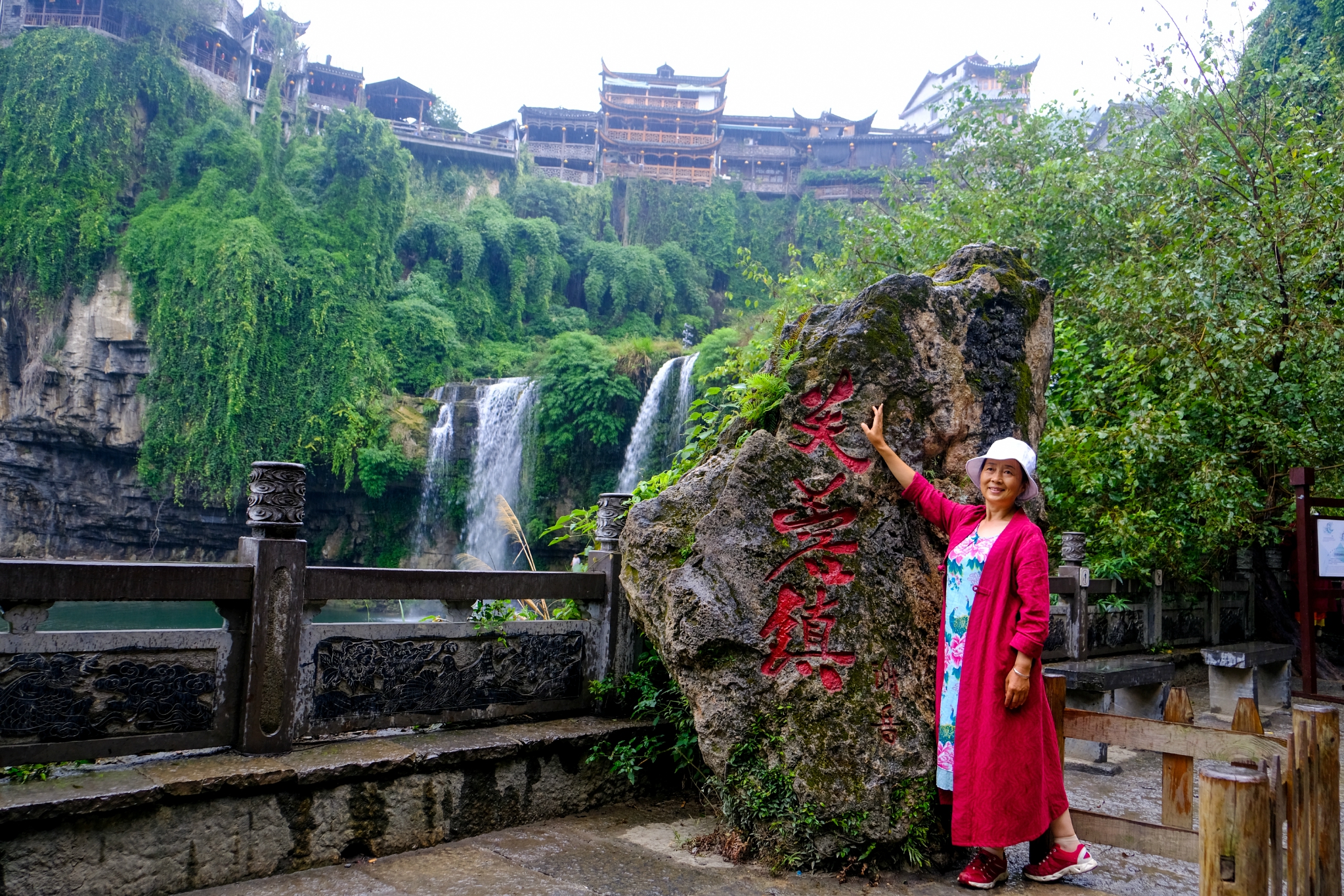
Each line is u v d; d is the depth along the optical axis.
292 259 30.98
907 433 3.00
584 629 3.62
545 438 26.19
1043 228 9.79
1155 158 8.91
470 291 38.00
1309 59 11.27
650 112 46.53
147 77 32.50
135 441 28.61
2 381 28.83
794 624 2.75
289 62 40.44
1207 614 7.91
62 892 2.11
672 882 2.54
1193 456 7.26
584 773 3.30
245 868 2.43
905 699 2.71
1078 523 7.60
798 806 2.64
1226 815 1.72
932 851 2.68
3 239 28.98
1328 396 6.93
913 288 3.12
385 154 34.28
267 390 29.03
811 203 44.66
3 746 2.18
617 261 42.03
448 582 3.13
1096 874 2.78
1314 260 6.88
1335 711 2.34
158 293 29.02
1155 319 7.23
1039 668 2.52
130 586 2.38
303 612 2.74
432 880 2.50
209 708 2.56
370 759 2.67
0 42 33.59
